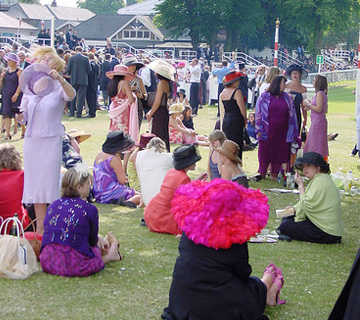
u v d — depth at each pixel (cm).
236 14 6550
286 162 1105
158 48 7606
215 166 883
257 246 722
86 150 1330
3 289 556
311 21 6694
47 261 592
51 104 686
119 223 795
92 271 596
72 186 599
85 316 507
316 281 614
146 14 9331
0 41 5447
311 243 745
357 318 414
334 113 2677
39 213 701
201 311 475
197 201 476
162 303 539
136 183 980
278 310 536
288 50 7119
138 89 1201
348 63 7494
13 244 587
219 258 474
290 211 760
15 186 676
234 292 474
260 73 2014
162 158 847
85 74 1956
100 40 8044
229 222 468
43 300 536
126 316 510
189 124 1541
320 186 747
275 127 1091
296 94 1169
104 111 2247
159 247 697
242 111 1030
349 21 7200
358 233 802
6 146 691
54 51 703
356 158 1410
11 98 1456
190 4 6769
